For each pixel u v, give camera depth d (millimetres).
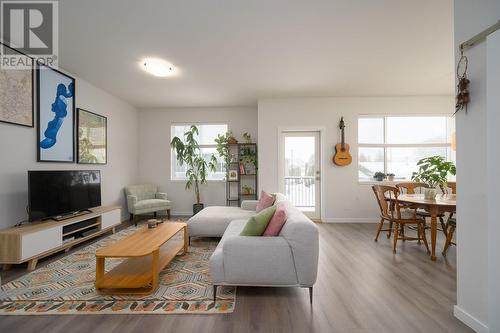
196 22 2297
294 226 1852
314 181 4871
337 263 2637
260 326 1592
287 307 1809
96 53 2896
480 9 1514
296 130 4781
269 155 4750
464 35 1620
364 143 4820
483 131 1492
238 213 3531
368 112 4684
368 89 4281
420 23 2334
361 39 2619
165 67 3275
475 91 1545
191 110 5484
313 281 1831
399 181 4715
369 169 4836
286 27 2391
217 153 5547
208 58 3039
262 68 3352
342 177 4703
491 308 1452
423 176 3912
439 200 2941
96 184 3625
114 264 2590
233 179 5211
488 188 1461
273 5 2066
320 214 4840
